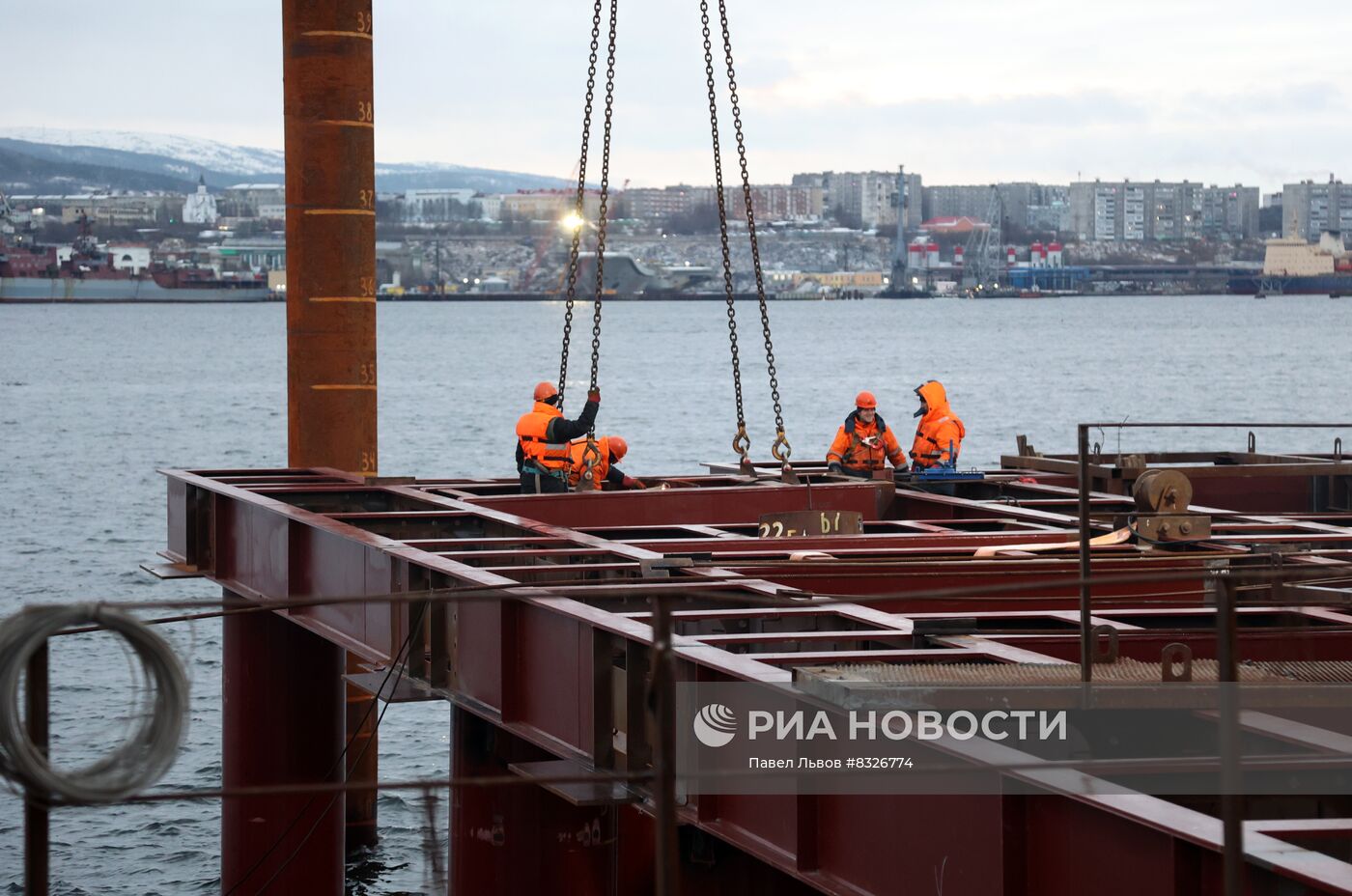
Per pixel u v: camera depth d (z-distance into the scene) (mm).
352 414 44000
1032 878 15203
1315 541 29281
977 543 31109
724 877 20953
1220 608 12594
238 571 36094
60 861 39531
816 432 153625
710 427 157750
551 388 39406
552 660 22859
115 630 12102
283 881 35844
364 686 26578
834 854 17719
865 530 33719
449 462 130125
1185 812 13742
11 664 11648
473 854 28938
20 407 190875
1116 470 38594
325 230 43594
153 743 12023
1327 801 16391
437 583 26203
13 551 84812
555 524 36500
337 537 30031
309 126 43625
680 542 30266
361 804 41594
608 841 29234
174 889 37906
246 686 35312
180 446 146250
